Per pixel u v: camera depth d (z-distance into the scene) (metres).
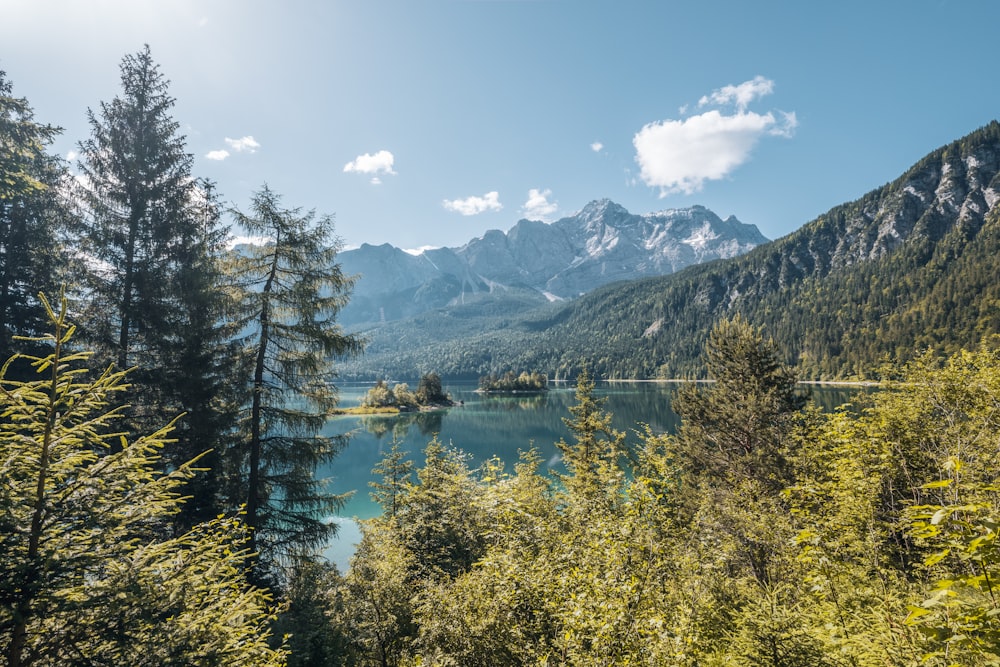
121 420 12.05
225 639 4.87
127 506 4.71
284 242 13.60
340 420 105.50
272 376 13.45
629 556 6.87
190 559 5.12
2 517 3.84
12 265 11.97
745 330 19.47
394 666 10.54
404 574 12.62
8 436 3.98
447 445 71.44
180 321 13.68
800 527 9.40
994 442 8.72
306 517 13.63
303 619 11.17
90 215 13.75
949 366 11.05
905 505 8.40
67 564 4.11
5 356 11.65
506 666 6.87
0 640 3.88
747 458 16.89
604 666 5.34
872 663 5.16
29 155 10.48
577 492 13.53
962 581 2.84
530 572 7.73
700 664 6.49
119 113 14.30
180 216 14.80
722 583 9.01
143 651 4.21
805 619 6.64
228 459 13.06
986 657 2.89
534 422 99.56
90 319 13.10
